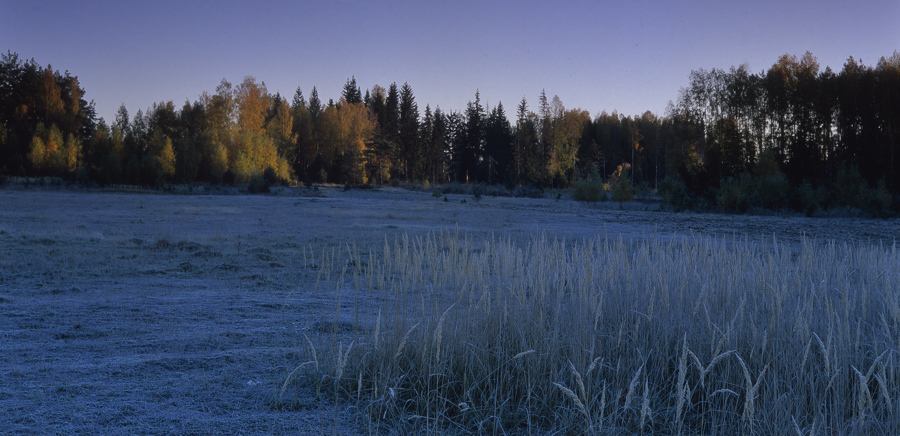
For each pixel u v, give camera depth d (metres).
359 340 4.61
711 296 4.54
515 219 24.80
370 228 18.64
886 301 4.19
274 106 106.19
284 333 5.30
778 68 42.94
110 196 37.44
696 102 47.09
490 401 3.59
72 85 74.75
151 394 3.62
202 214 24.06
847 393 3.39
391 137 83.75
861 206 30.94
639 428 3.24
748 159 42.84
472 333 4.09
